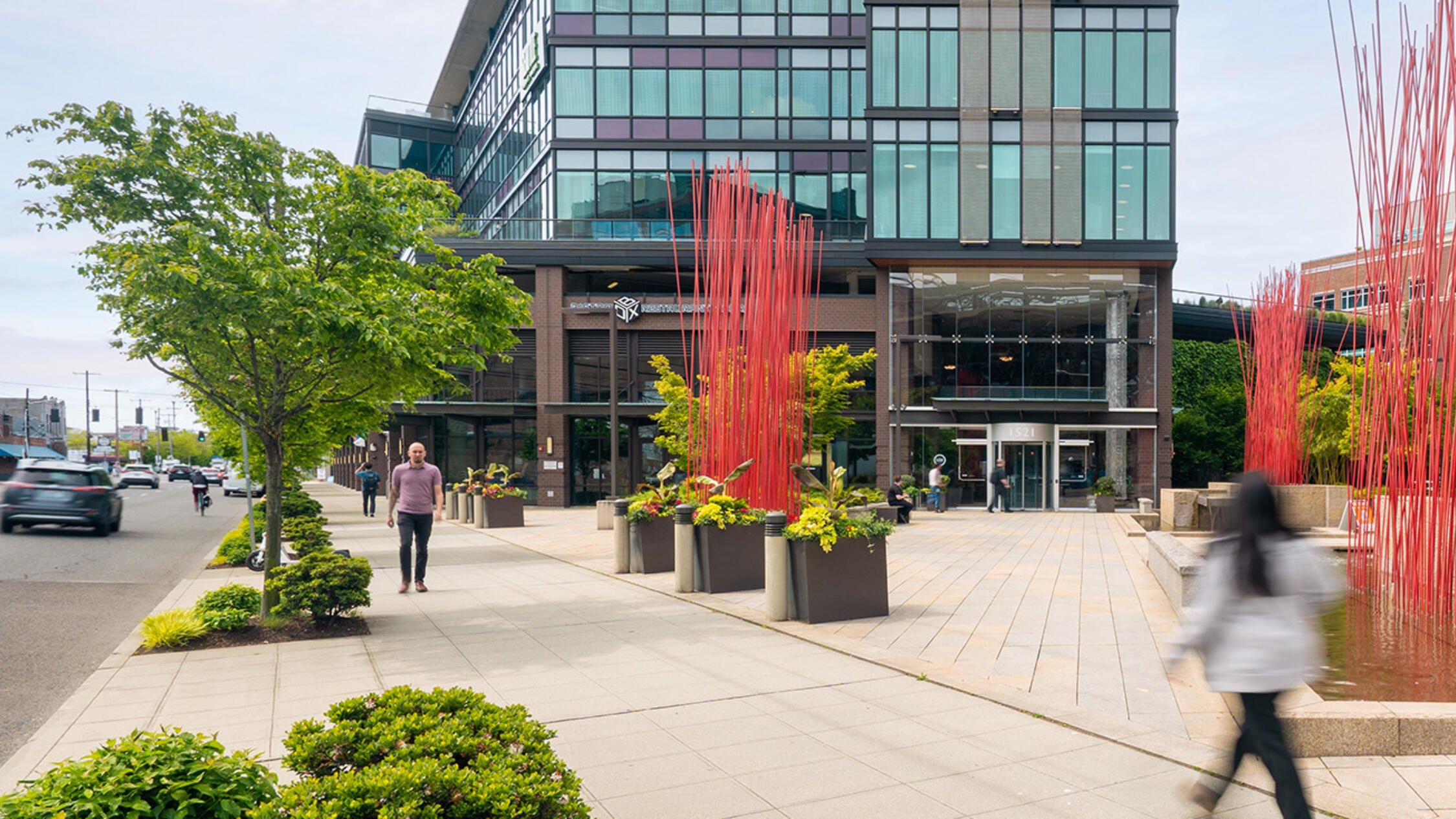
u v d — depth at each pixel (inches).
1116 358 1336.1
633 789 193.0
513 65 1723.7
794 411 547.2
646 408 1413.6
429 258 1318.9
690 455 612.1
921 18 1331.2
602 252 1427.2
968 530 930.1
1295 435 700.0
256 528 691.4
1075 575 554.3
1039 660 313.6
